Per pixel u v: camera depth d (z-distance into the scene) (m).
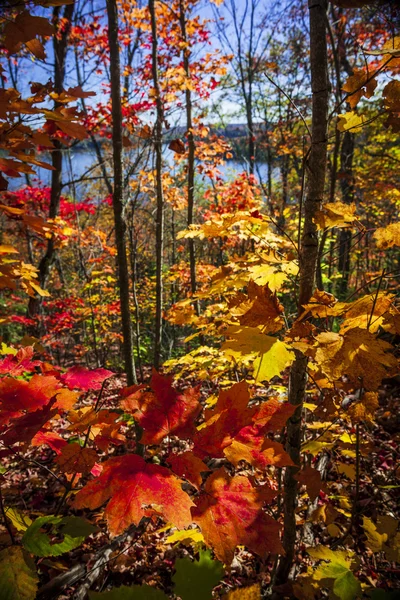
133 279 6.32
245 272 2.11
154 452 3.39
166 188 7.89
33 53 1.22
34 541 0.92
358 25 7.25
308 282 1.51
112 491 0.84
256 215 2.04
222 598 0.73
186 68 6.89
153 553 2.59
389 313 1.25
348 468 2.09
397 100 1.26
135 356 8.78
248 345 1.14
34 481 3.39
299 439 1.68
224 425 1.00
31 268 1.93
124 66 7.49
